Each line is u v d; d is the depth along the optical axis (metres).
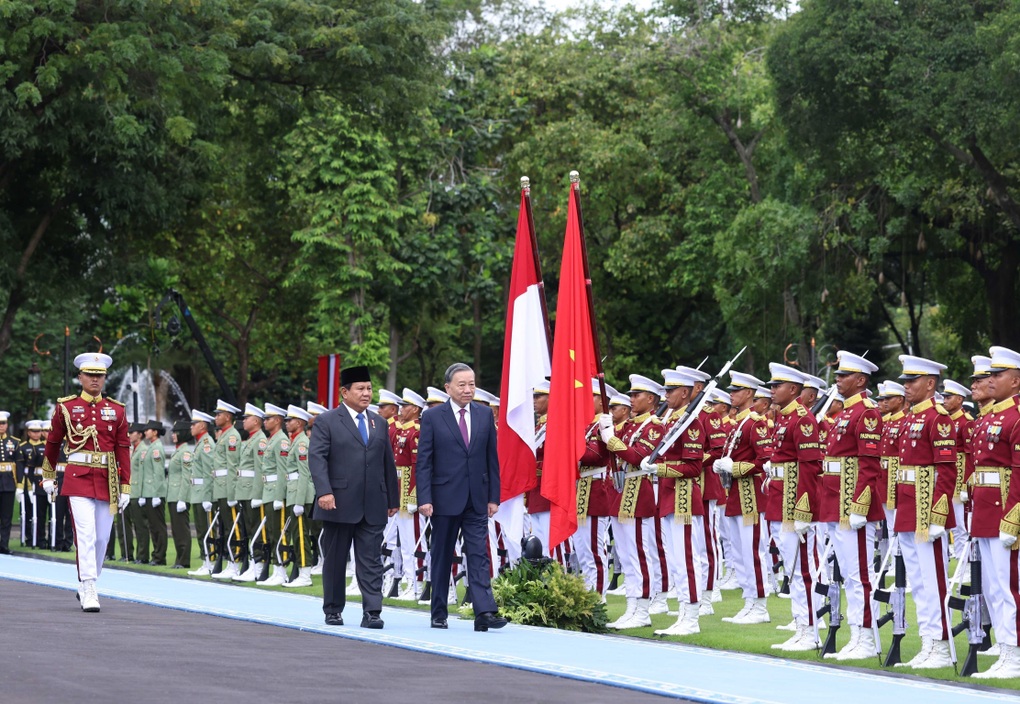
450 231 40.28
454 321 50.69
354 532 12.48
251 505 18.73
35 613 12.77
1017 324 36.75
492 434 12.48
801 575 11.87
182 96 29.11
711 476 14.88
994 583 10.34
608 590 16.95
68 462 13.33
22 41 25.83
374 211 37.78
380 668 9.68
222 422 19.77
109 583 16.75
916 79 29.20
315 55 31.27
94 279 32.41
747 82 38.62
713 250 38.81
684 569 12.71
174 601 14.44
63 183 30.38
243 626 12.25
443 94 40.56
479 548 12.30
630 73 44.16
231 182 37.69
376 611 12.27
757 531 14.03
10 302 31.77
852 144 33.31
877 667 10.85
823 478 11.82
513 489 13.41
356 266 38.12
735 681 9.52
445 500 12.23
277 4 30.39
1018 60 26.94
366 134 37.59
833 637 11.39
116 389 46.72
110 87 27.03
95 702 7.84
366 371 12.60
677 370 14.27
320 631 11.86
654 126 42.06
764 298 36.56
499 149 45.31
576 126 42.41
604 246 46.47
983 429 10.50
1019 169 33.31
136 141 27.44
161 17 27.98
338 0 31.52
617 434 14.16
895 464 12.64
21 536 25.58
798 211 34.56
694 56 39.75
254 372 53.94
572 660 10.38
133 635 11.20
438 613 12.38
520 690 8.82
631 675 9.67
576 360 13.27
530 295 13.59
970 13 30.22
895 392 12.61
